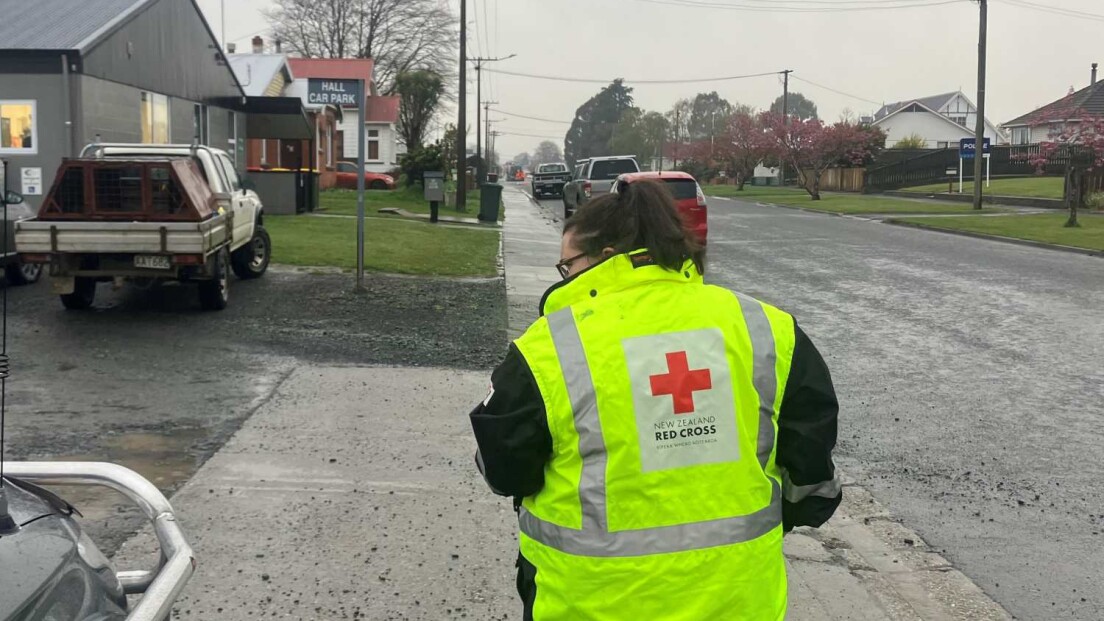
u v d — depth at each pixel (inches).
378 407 296.2
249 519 204.1
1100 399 340.2
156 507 110.1
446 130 2479.1
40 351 361.4
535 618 87.9
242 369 341.1
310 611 165.3
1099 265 760.3
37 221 409.1
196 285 522.3
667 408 85.5
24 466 110.7
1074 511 232.7
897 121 3627.0
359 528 201.8
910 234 1055.6
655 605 84.1
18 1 703.7
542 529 87.9
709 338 88.4
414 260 654.5
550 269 669.3
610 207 94.8
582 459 85.7
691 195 797.9
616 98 6220.5
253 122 1015.6
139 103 723.4
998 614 177.9
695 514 85.2
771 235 1016.2
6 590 83.4
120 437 260.8
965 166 2194.9
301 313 450.6
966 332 462.9
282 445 256.4
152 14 745.0
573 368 86.2
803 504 96.2
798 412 91.4
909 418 311.6
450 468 242.4
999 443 286.2
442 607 169.2
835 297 567.2
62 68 611.8
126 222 408.5
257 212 551.5
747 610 85.9
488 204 1107.9
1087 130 1227.9
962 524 223.1
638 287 90.6
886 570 197.0
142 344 377.4
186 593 169.5
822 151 1908.2
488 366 358.0
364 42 2741.1
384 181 1784.0
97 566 100.8
